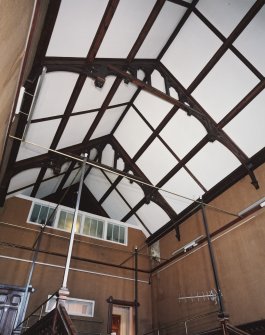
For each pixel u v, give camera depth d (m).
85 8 4.33
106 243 9.17
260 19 5.06
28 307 6.88
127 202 9.78
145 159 8.38
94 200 10.65
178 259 8.36
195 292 7.34
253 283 5.91
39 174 7.90
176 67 6.55
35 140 6.40
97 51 5.23
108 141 8.83
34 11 2.08
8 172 6.63
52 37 4.45
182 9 5.71
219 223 7.23
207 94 6.41
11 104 2.50
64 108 6.09
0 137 2.56
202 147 7.12
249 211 6.47
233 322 5.98
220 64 5.91
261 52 5.35
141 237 10.02
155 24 5.70
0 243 7.00
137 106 7.67
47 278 7.55
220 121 6.47
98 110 6.99
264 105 5.83
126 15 5.00
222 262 6.81
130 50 5.93
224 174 7.21
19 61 2.05
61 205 8.98
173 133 7.44
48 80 5.09
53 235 8.30
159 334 8.05
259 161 6.45
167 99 6.24
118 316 8.38
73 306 7.66
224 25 5.48
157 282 8.90
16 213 8.09
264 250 5.91
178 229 8.67
